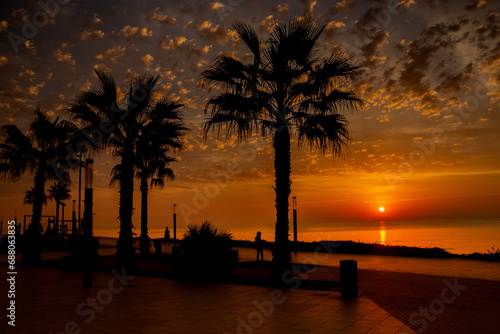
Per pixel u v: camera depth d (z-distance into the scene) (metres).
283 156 13.21
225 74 13.29
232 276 13.22
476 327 6.80
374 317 7.52
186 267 14.05
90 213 11.83
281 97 13.33
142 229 23.83
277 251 12.81
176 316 7.80
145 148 16.66
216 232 14.91
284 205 12.99
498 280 12.46
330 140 13.23
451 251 27.89
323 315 7.71
